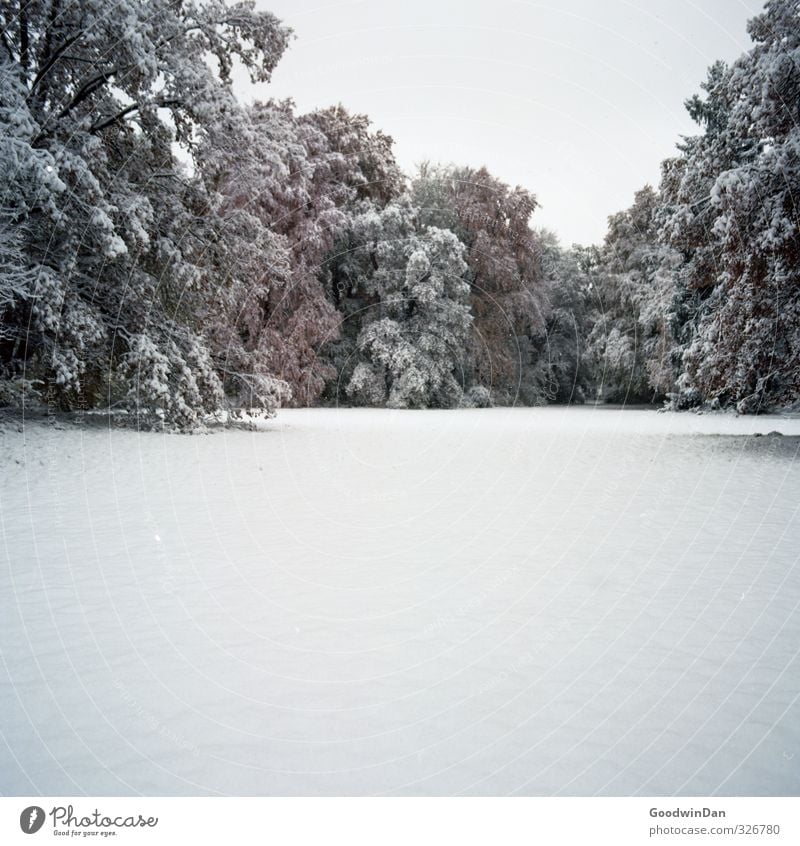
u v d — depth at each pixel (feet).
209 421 70.13
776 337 48.70
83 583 15.87
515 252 145.28
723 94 53.62
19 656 11.70
